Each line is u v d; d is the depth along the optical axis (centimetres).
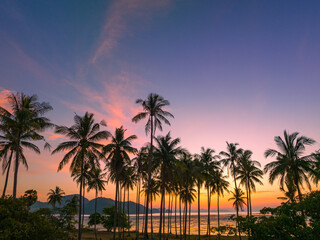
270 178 2984
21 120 2725
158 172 3653
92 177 5538
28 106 2927
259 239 1691
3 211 1445
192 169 3981
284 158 2931
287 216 1669
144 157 4200
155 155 3462
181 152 3541
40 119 2923
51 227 1574
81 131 3130
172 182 3553
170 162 3488
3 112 2725
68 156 3041
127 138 3747
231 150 4878
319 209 1667
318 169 2575
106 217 7900
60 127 3041
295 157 2917
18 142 2764
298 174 2858
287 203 1928
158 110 3406
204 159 4784
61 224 2762
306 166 2762
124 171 4291
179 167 3634
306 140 2856
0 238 1278
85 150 3155
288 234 1612
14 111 2817
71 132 3092
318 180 2759
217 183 5125
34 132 2928
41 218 1584
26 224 1435
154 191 5297
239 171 4850
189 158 4169
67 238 1698
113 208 7856
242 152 4809
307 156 2784
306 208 1720
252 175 4866
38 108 2970
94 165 3266
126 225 7369
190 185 4675
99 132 3164
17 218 1503
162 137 3600
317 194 1839
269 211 1945
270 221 1764
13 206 1553
